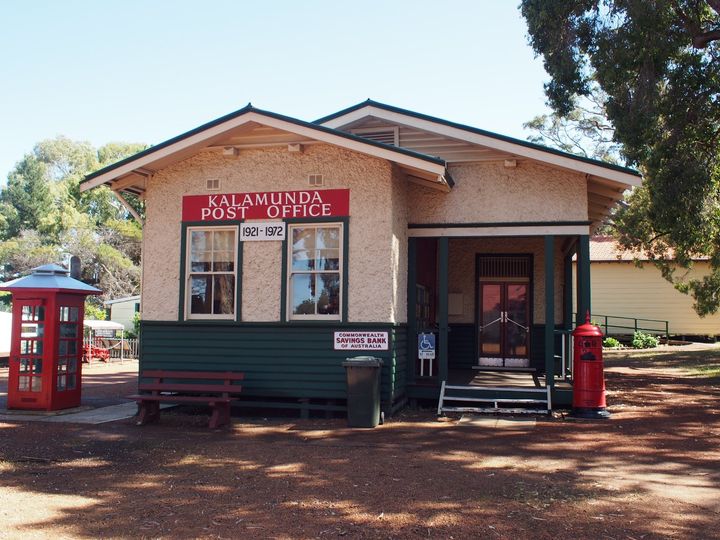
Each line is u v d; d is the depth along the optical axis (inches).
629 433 386.3
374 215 444.8
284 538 209.6
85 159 3014.3
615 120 628.1
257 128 455.8
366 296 442.0
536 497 253.3
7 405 466.0
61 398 470.6
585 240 465.7
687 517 229.9
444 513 234.2
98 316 1519.4
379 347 437.7
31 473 292.5
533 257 613.3
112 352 1190.3
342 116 512.1
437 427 409.4
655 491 262.1
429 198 492.1
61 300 470.6
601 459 319.0
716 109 634.2
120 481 279.0
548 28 663.1
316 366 445.1
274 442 363.6
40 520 226.1
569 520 226.4
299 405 441.7
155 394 432.1
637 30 591.2
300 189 458.3
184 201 476.1
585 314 462.3
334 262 453.1
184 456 327.3
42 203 2470.5
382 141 510.9
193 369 462.9
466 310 623.5
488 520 226.7
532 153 456.4
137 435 383.9
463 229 484.1
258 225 462.3
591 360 443.8
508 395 462.0
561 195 471.2
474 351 617.9
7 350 964.6
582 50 665.6
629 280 1309.1
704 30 644.1
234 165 470.9
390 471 294.8
